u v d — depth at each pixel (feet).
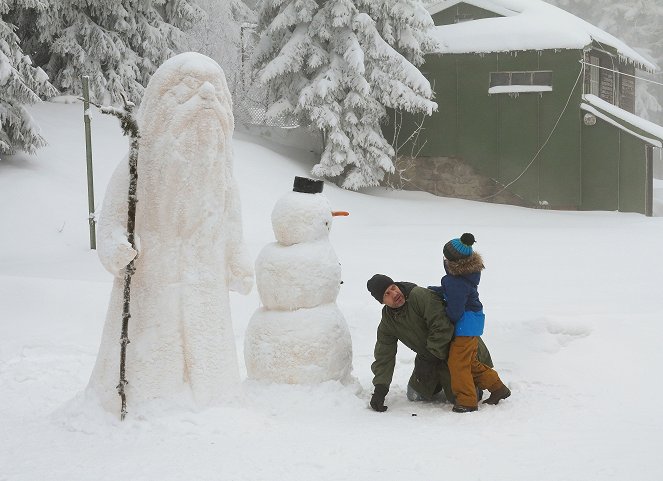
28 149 62.34
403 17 83.66
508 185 89.25
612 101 102.47
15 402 19.36
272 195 72.38
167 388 16.67
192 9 85.56
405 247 53.57
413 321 18.93
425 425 16.87
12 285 30.42
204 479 12.93
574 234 62.75
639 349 22.30
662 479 12.54
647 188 85.46
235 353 17.60
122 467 13.60
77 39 78.07
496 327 24.94
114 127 75.15
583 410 17.63
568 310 30.14
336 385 19.47
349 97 81.92
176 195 16.96
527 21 88.99
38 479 12.97
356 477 13.02
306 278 19.44
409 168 92.84
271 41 87.25
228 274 17.81
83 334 27.68
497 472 13.15
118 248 16.25
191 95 17.08
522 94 87.92
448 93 90.48
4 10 59.31
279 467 13.58
